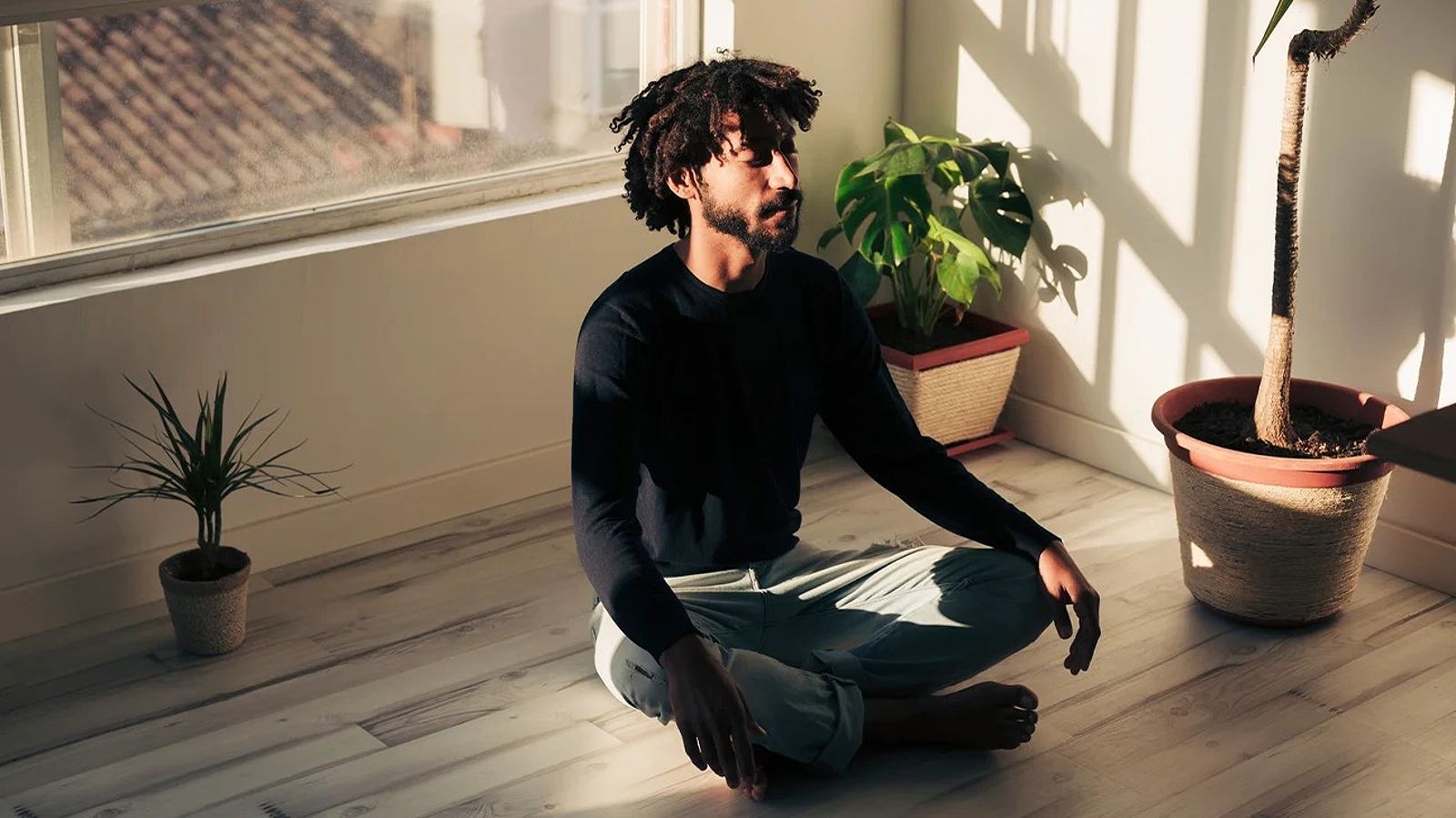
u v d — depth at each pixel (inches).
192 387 119.5
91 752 100.8
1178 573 123.4
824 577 99.1
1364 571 124.0
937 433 143.3
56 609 116.6
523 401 137.1
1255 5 121.6
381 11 125.3
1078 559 126.0
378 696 107.3
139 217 118.3
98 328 114.3
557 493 140.0
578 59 136.8
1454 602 118.6
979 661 96.4
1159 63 129.3
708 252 92.2
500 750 100.9
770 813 93.2
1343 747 99.8
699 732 82.4
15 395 111.9
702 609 96.1
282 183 124.3
